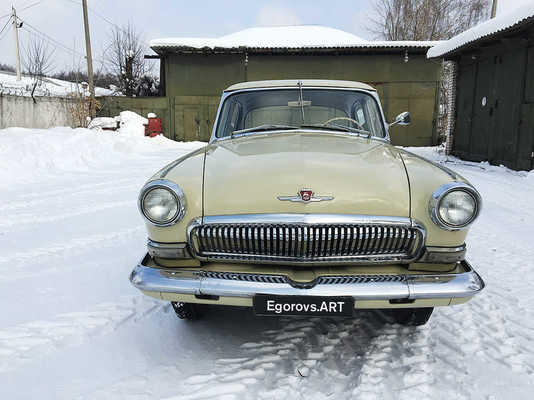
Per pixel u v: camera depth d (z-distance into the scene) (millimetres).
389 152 2438
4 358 2076
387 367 2006
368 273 1883
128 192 6047
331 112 3094
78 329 2359
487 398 1789
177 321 2479
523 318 2496
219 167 2143
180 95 15594
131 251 3637
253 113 3135
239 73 15320
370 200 1884
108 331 2348
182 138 15820
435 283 1822
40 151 8039
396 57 14891
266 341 2256
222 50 14648
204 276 1873
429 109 15094
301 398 1782
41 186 6418
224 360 2072
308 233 1853
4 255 3516
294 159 2172
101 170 7988
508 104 8188
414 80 14977
